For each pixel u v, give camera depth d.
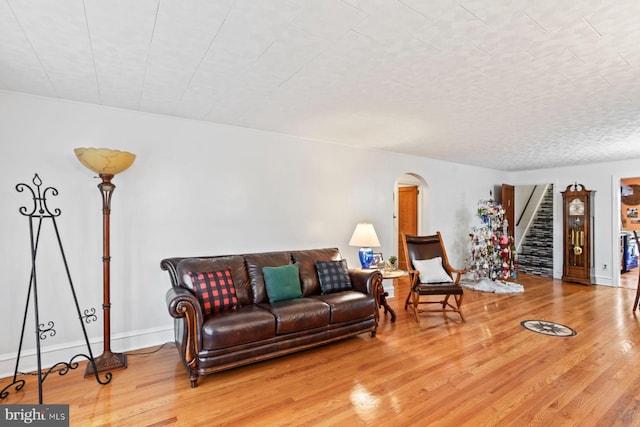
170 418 2.03
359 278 3.60
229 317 2.60
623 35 1.83
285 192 4.08
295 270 3.43
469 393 2.31
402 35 1.85
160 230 3.26
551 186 7.07
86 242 2.91
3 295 2.60
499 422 1.99
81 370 2.67
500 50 2.01
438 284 4.04
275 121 3.53
